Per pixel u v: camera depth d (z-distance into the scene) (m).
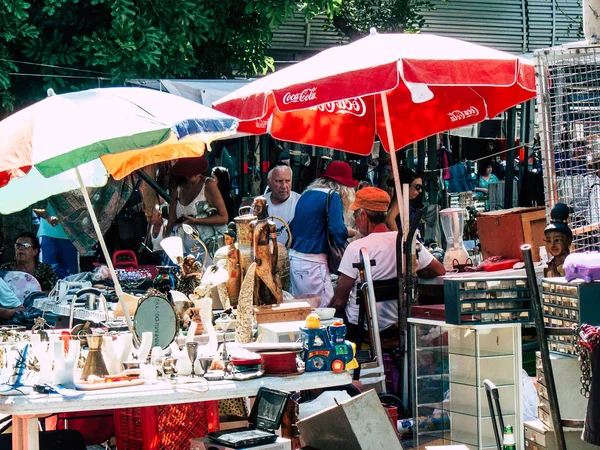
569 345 5.69
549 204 7.40
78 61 13.30
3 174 6.62
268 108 8.12
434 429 6.52
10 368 5.45
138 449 5.55
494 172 16.73
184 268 6.98
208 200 10.11
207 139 7.23
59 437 5.33
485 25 20.06
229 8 14.56
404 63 7.14
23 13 12.44
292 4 14.23
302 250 8.96
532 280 5.50
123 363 5.41
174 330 5.98
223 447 4.72
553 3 20.44
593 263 5.57
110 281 9.27
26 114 5.86
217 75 14.92
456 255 9.27
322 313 6.95
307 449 4.76
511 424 6.16
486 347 6.18
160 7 13.23
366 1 18.20
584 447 5.68
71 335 6.00
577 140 7.30
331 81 7.35
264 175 13.89
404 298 7.54
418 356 6.64
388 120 8.61
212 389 5.03
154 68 13.32
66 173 8.30
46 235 11.67
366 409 4.61
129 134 5.68
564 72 7.43
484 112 9.58
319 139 9.79
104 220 11.12
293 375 5.28
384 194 8.44
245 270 6.91
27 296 9.26
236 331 6.21
